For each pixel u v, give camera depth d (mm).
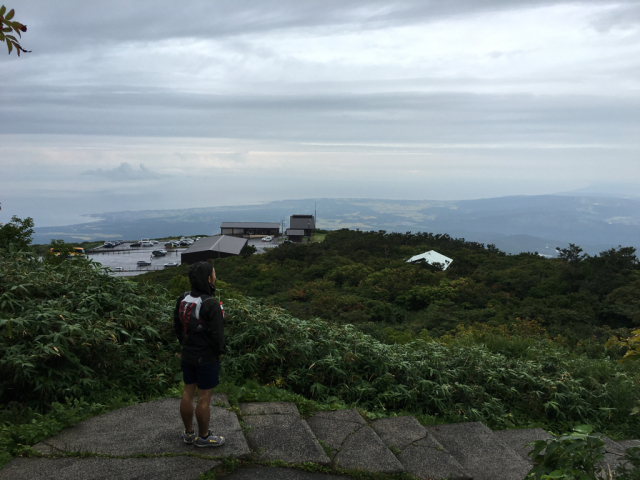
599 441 2375
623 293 29641
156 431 3566
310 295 35906
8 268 5594
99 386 4395
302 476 3211
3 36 2129
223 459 3186
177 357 5512
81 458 3082
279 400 4750
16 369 3770
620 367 8031
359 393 5449
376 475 3355
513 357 8625
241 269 49906
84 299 5461
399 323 29312
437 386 5812
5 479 2746
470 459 4191
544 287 35406
